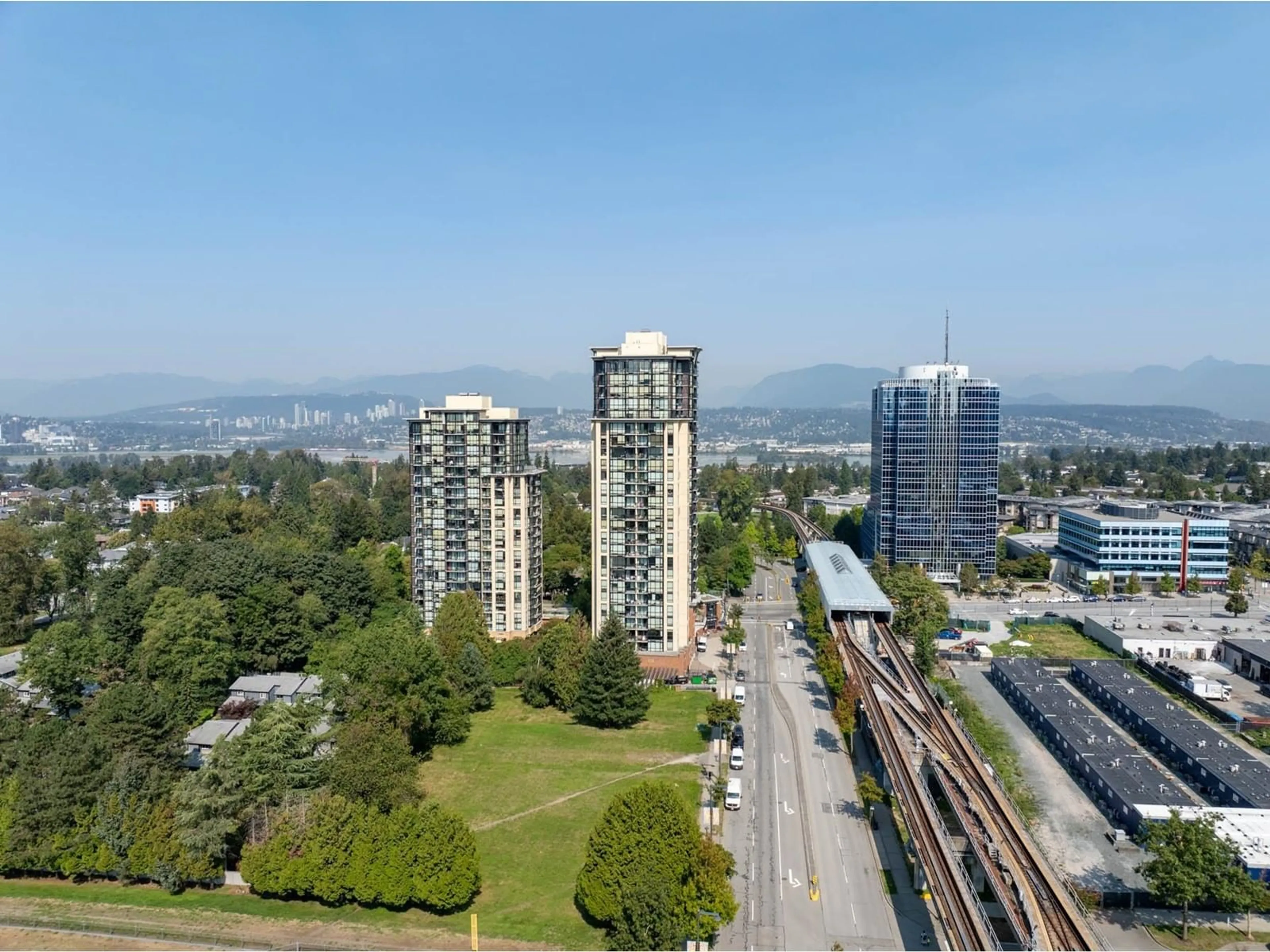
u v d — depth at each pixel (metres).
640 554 193.00
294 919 97.00
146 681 155.75
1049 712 157.88
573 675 168.00
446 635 181.88
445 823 100.19
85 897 102.31
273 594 183.25
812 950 92.12
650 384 189.38
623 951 86.44
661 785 100.62
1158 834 100.12
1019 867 100.06
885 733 135.00
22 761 111.62
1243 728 156.38
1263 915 99.25
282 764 113.81
